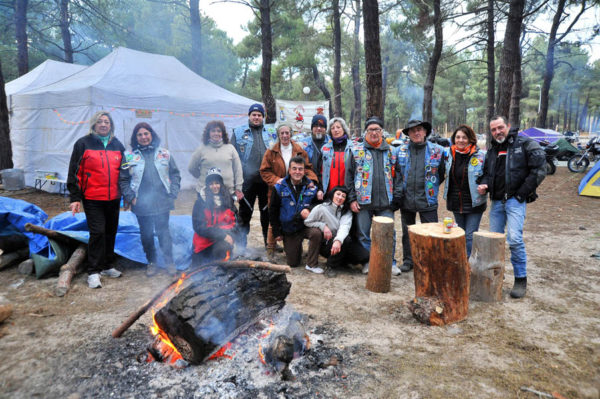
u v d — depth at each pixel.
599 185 9.29
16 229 4.50
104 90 8.65
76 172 3.88
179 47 17.17
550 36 17.27
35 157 9.88
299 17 16.14
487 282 3.68
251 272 2.85
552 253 5.22
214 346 2.52
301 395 2.30
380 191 4.43
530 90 42.69
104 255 4.13
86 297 3.74
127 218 5.25
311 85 24.92
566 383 2.40
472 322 3.27
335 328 3.16
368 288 4.04
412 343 2.92
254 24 19.84
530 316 3.37
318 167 4.94
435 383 2.42
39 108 9.58
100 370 2.53
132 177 4.16
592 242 5.70
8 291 3.83
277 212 4.72
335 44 16.72
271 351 2.50
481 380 2.45
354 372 2.54
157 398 2.26
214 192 4.25
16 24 14.76
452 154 4.25
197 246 4.36
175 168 4.54
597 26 14.92
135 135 4.23
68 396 2.27
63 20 16.97
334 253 4.31
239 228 5.08
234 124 10.66
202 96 10.20
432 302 3.25
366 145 4.41
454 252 3.16
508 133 3.87
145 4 17.97
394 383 2.42
